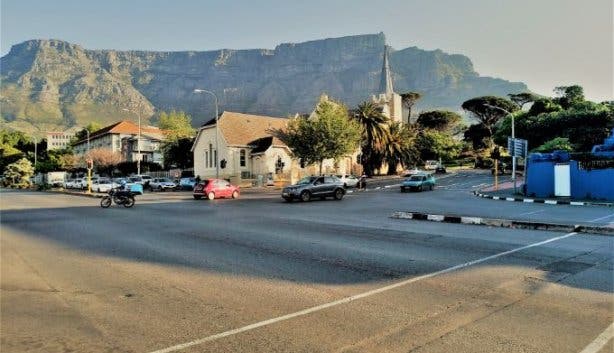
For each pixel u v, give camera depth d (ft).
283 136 189.06
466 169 277.85
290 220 59.67
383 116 210.38
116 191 89.45
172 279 27.84
